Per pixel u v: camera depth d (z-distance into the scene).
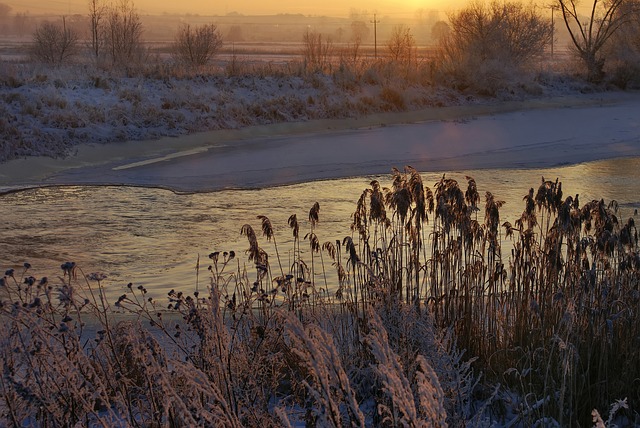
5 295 8.81
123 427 4.00
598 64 48.84
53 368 4.10
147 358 4.30
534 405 5.12
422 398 3.18
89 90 28.84
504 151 25.81
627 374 5.55
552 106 40.47
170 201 18.22
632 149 26.20
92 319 8.12
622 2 51.47
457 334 6.09
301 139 28.30
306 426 4.53
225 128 28.44
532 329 5.95
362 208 6.97
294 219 6.84
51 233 14.94
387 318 5.51
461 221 6.44
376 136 29.17
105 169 22.34
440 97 37.50
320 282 10.26
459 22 44.69
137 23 48.41
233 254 5.63
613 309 6.13
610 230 6.27
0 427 4.06
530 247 6.61
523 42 45.53
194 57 44.88
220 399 3.73
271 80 34.19
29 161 22.08
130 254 13.23
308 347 3.46
